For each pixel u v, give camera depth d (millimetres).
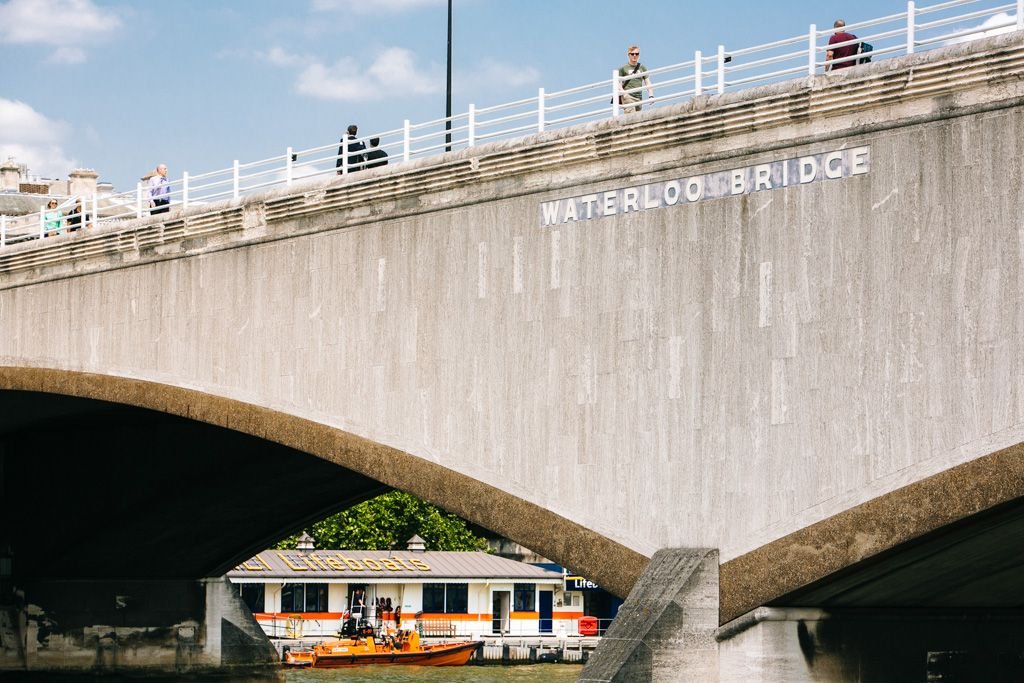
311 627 84875
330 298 36344
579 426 30734
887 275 26188
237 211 38594
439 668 77062
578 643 84812
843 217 26844
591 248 30812
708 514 28328
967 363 25062
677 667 27297
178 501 51781
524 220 32156
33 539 56594
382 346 35000
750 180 28234
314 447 36312
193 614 59344
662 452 29203
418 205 34344
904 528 25484
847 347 26609
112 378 42031
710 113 28672
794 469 27125
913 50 26375
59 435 55812
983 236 25047
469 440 32875
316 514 54438
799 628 27922
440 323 33750
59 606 57156
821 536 26578
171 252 40500
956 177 25438
